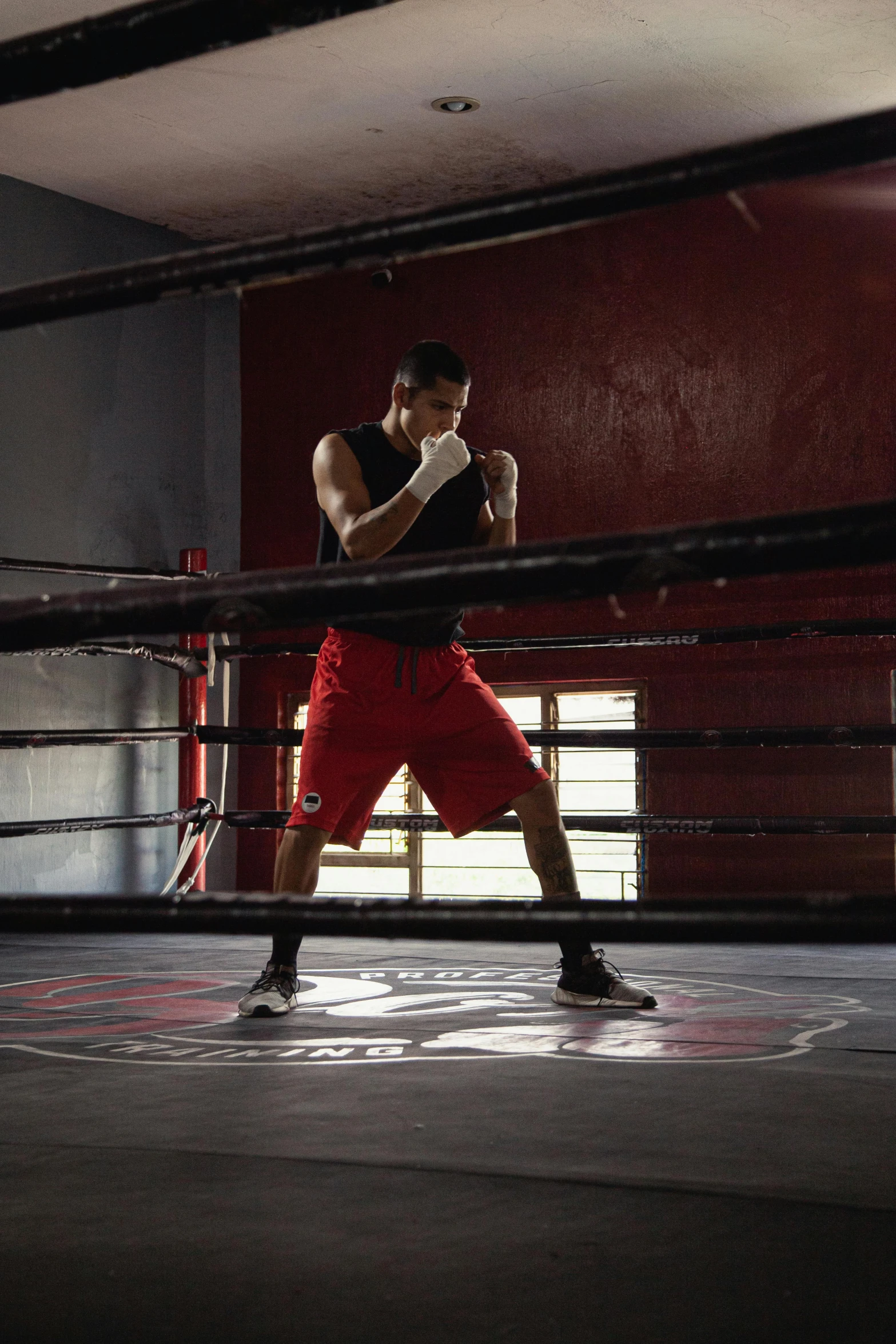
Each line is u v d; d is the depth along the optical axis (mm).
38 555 4848
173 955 3682
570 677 4969
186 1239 1097
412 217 836
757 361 4727
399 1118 1534
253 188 5086
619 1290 962
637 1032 2139
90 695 4984
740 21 3908
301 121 4539
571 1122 1499
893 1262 1016
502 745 2467
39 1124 1532
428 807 5148
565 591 762
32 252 4938
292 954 2475
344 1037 2125
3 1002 2662
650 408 4902
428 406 2400
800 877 4562
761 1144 1390
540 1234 1098
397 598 792
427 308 5316
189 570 4977
